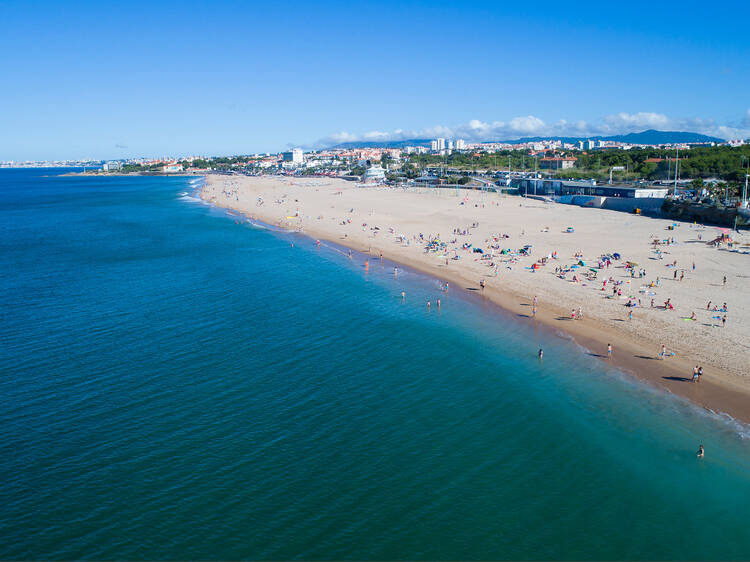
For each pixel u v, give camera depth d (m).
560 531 26.73
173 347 51.06
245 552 25.62
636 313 53.84
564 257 78.81
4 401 40.28
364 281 74.44
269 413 38.03
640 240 87.38
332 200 176.62
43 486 30.38
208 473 31.34
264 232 124.44
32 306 66.50
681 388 39.38
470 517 27.69
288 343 51.44
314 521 27.52
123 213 175.50
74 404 39.72
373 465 31.98
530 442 34.03
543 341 49.56
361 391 41.16
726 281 62.50
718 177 149.12
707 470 30.80
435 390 41.09
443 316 57.81
